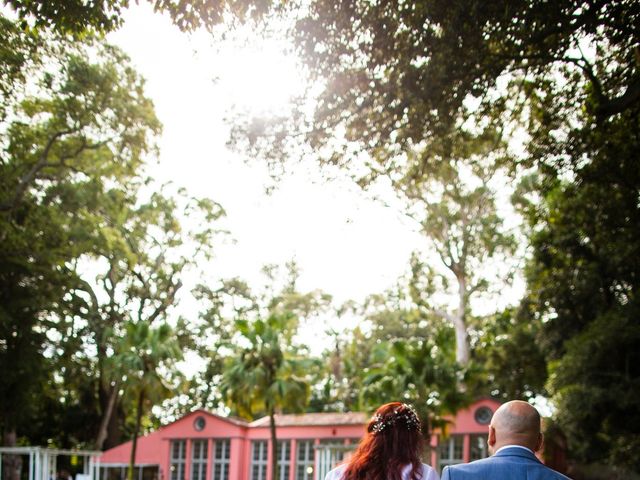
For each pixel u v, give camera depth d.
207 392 52.44
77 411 49.19
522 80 15.59
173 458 38.88
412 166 18.98
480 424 31.53
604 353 23.64
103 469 45.91
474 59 12.77
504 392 41.97
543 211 20.80
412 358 27.03
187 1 12.42
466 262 40.25
